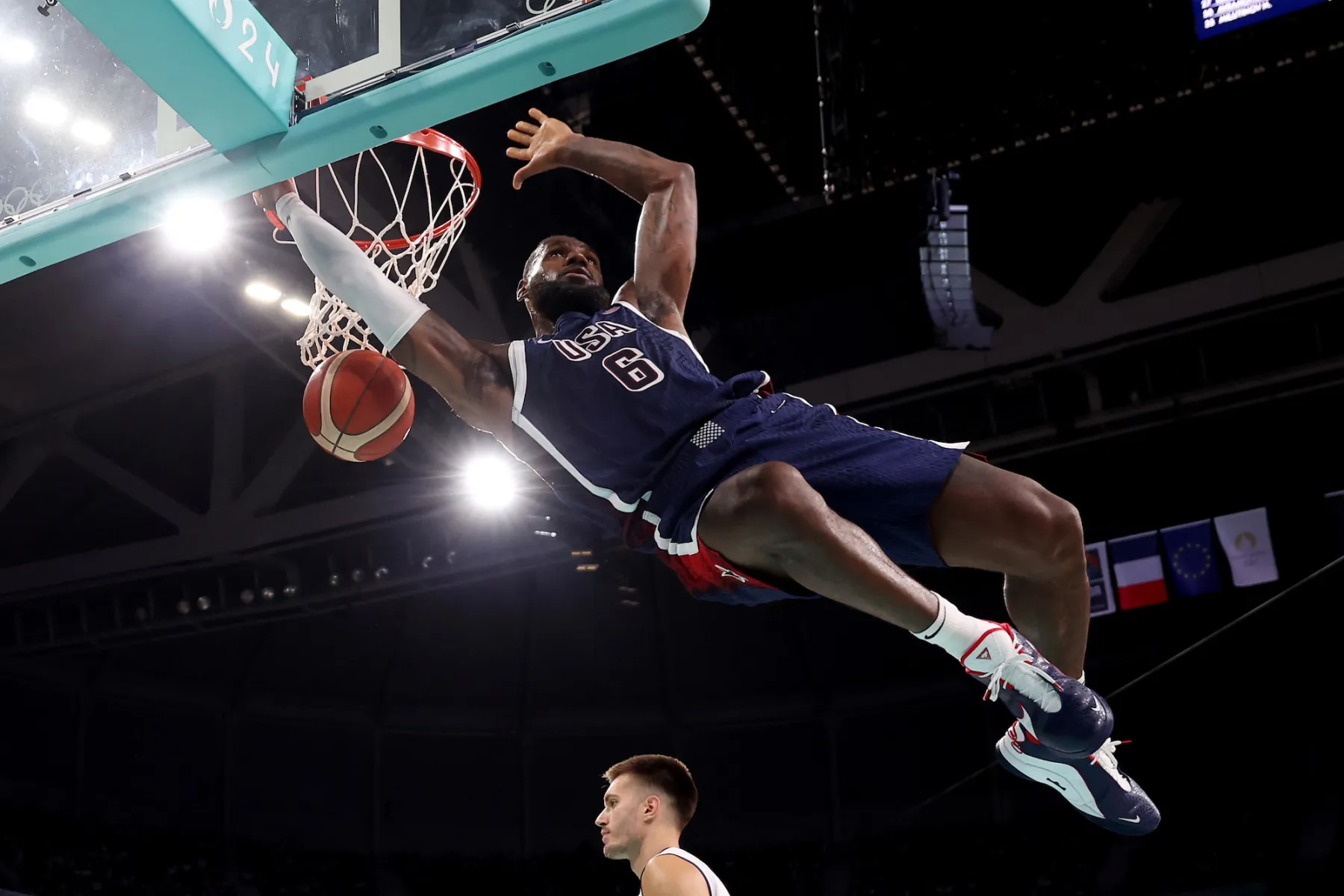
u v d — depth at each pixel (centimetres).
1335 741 736
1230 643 821
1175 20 643
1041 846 1396
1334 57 635
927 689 1712
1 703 1559
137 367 1230
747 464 233
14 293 1067
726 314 1212
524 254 1045
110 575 1373
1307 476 1409
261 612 1488
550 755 1836
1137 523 1511
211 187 296
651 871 335
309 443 1332
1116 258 1106
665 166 304
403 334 261
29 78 324
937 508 239
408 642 1859
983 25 674
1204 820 820
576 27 263
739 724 1800
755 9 762
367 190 832
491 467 1209
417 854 1780
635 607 1823
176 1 244
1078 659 253
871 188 720
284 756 1777
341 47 290
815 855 1662
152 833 1644
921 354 1167
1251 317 1064
